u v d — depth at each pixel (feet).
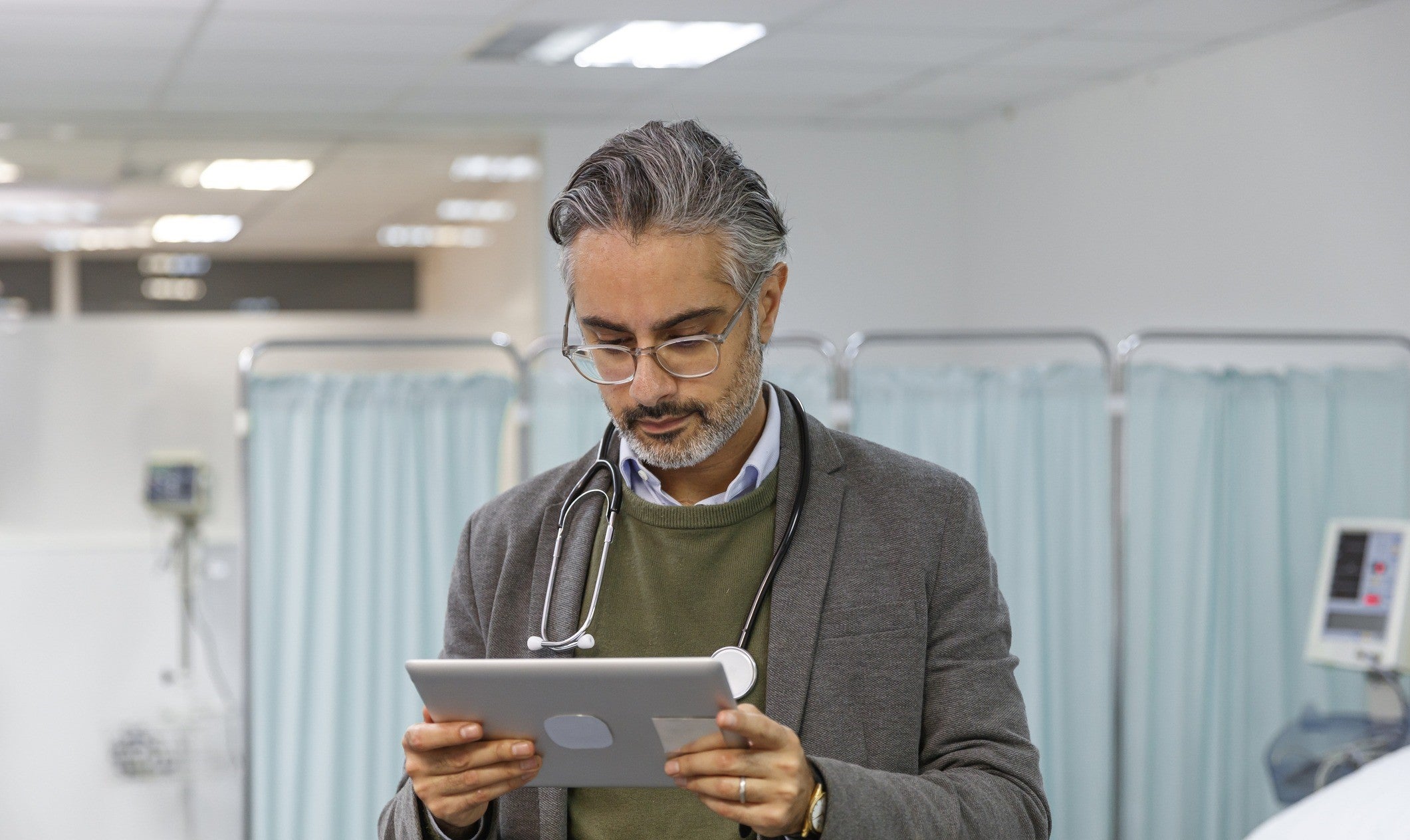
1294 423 11.35
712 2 11.93
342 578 10.84
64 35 12.53
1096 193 15.79
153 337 13.67
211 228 24.50
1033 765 4.21
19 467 13.29
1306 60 12.69
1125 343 10.87
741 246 4.00
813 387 11.10
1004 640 4.42
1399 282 11.70
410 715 10.94
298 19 12.13
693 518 4.31
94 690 13.07
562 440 10.97
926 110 17.21
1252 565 11.36
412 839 4.16
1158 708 11.34
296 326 14.58
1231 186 13.65
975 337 10.88
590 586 4.39
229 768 13.04
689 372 4.01
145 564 13.20
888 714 4.15
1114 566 10.96
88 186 19.72
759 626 4.24
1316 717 10.48
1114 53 13.97
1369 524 10.37
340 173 18.94
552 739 3.78
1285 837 7.38
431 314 27.94
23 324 13.32
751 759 3.54
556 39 13.12
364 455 10.88
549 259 17.33
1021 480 11.22
